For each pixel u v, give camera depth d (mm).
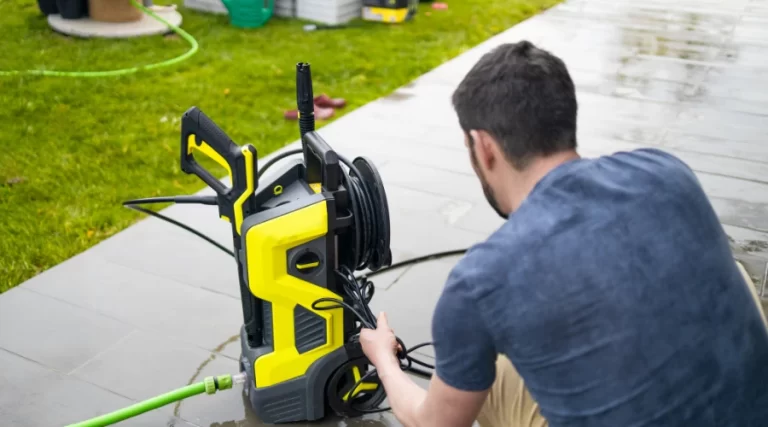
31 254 3164
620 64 6113
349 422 2219
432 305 2855
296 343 2066
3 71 5438
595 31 7164
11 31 6438
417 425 1533
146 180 3941
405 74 5730
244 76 5547
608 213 1248
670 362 1199
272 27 6910
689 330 1212
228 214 2002
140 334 2656
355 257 1965
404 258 3176
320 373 2098
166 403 2150
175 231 3377
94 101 4980
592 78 5730
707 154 4328
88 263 3096
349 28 6965
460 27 7164
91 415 2271
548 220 1253
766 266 3115
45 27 6594
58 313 2754
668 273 1223
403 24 7180
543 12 7902
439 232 3400
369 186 1969
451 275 1315
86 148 4277
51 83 5238
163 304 2832
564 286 1212
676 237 1251
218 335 2662
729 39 6961
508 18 7609
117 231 3387
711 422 1219
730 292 1266
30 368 2467
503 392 1754
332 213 1885
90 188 3812
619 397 1209
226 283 2982
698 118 4930
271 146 4371
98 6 6578
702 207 1314
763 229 3449
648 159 1351
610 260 1215
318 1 7062
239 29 6789
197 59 5879
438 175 4000
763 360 1291
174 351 2572
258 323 2117
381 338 1853
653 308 1204
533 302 1222
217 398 2342
